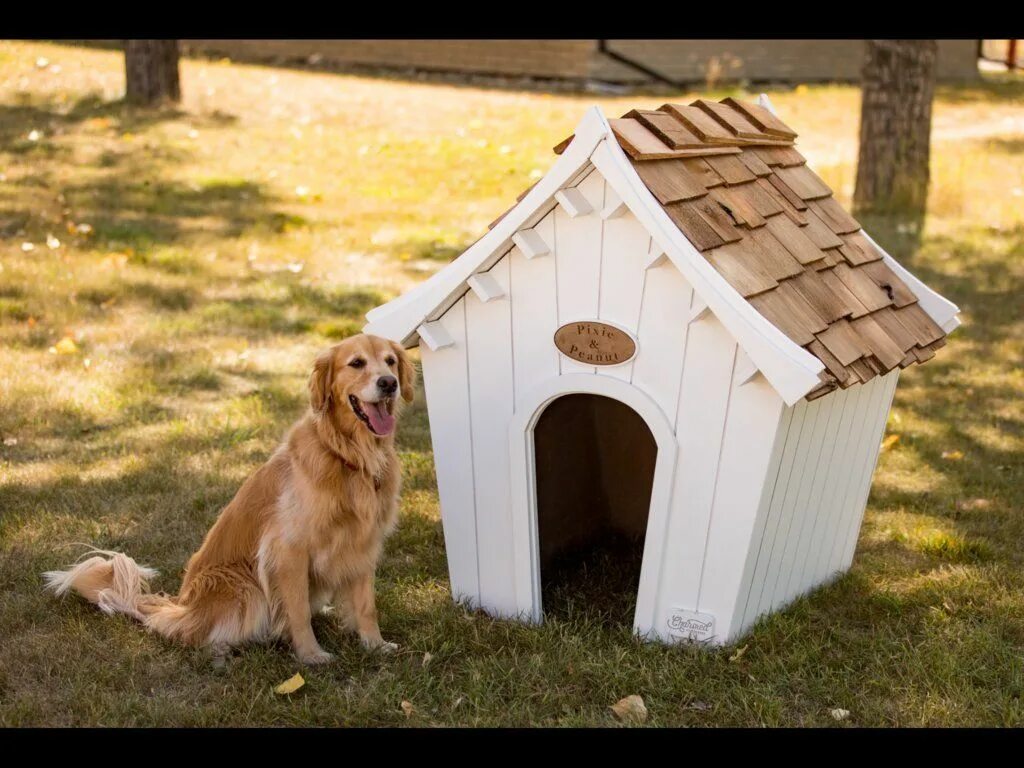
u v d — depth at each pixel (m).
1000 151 13.89
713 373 3.63
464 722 3.45
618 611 4.32
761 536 3.79
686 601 3.89
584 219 3.71
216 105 14.55
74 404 6.13
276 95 15.53
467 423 4.13
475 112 15.27
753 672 3.75
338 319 7.84
